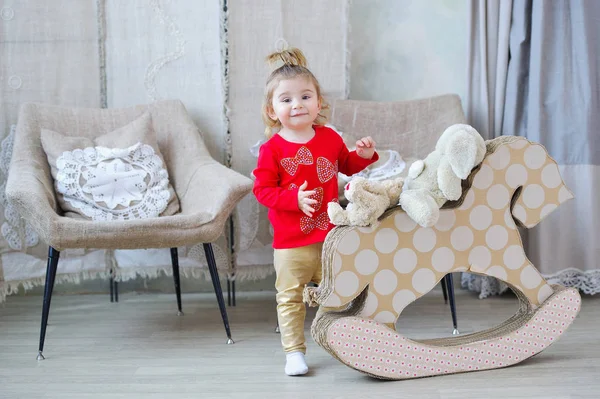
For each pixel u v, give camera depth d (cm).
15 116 262
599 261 260
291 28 270
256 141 272
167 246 205
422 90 286
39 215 195
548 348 196
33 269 260
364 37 282
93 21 265
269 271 274
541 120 260
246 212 270
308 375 180
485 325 228
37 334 226
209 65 271
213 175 227
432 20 283
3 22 259
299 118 182
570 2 255
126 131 246
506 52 268
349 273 167
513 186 178
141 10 267
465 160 167
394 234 170
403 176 236
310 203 173
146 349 208
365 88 284
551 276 262
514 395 160
